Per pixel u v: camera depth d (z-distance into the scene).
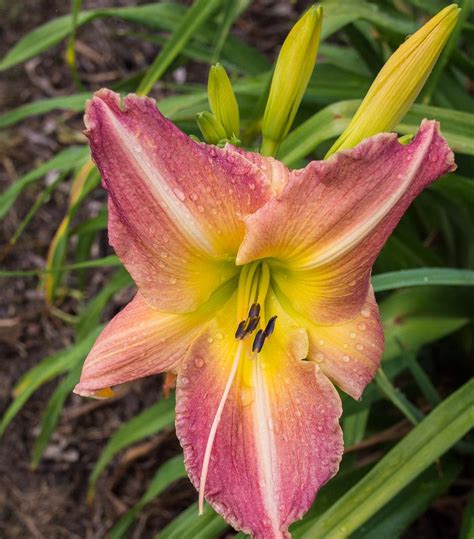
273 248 0.28
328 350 0.30
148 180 0.27
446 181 0.39
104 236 0.68
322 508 0.39
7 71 0.77
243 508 0.28
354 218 0.27
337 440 0.28
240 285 0.30
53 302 0.65
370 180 0.26
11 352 0.63
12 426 0.59
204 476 0.27
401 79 0.30
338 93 0.44
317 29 0.31
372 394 0.40
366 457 0.48
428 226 0.53
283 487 0.28
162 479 0.48
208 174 0.27
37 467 0.58
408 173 0.27
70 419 0.60
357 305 0.29
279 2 0.81
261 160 0.28
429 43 0.30
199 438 0.28
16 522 0.55
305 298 0.30
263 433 0.29
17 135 0.74
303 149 0.37
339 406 0.28
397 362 0.43
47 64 0.77
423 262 0.46
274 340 0.30
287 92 0.33
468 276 0.36
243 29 0.79
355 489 0.33
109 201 0.28
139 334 0.29
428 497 0.39
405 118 0.37
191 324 0.30
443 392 0.51
